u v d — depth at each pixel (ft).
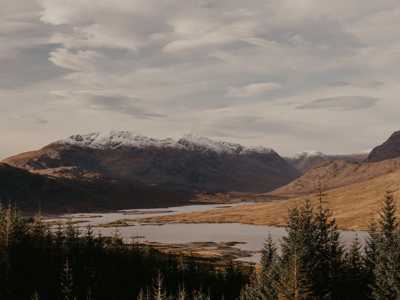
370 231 246.27
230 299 343.67
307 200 246.27
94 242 443.73
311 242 211.41
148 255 442.91
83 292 346.33
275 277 193.98
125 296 351.46
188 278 386.32
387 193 233.76
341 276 213.87
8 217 408.46
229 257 558.56
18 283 344.90
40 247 412.57
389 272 195.72
